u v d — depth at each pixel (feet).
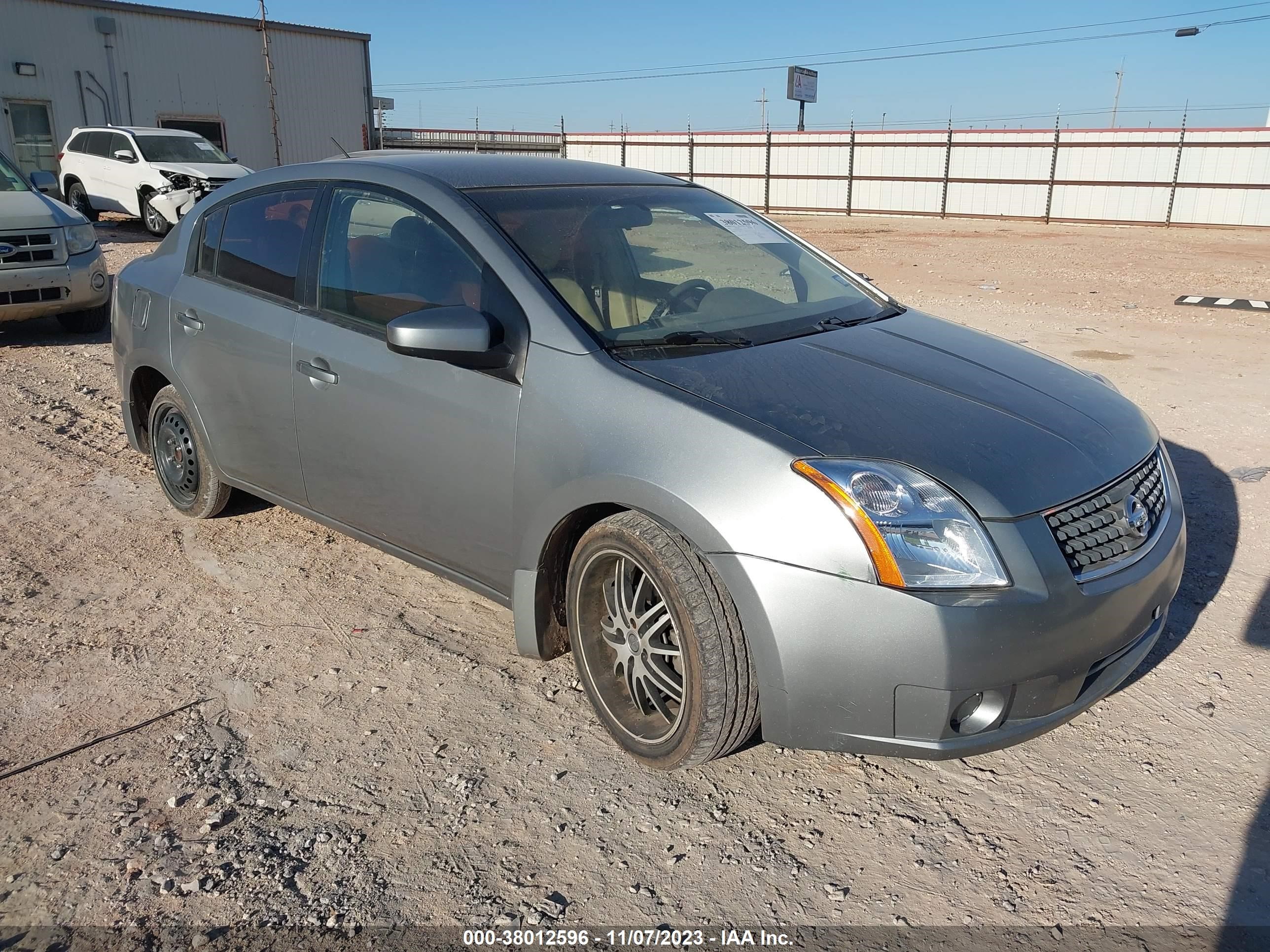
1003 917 7.44
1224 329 31.09
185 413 14.02
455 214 10.48
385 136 112.47
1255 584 12.82
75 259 26.81
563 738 9.68
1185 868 7.93
